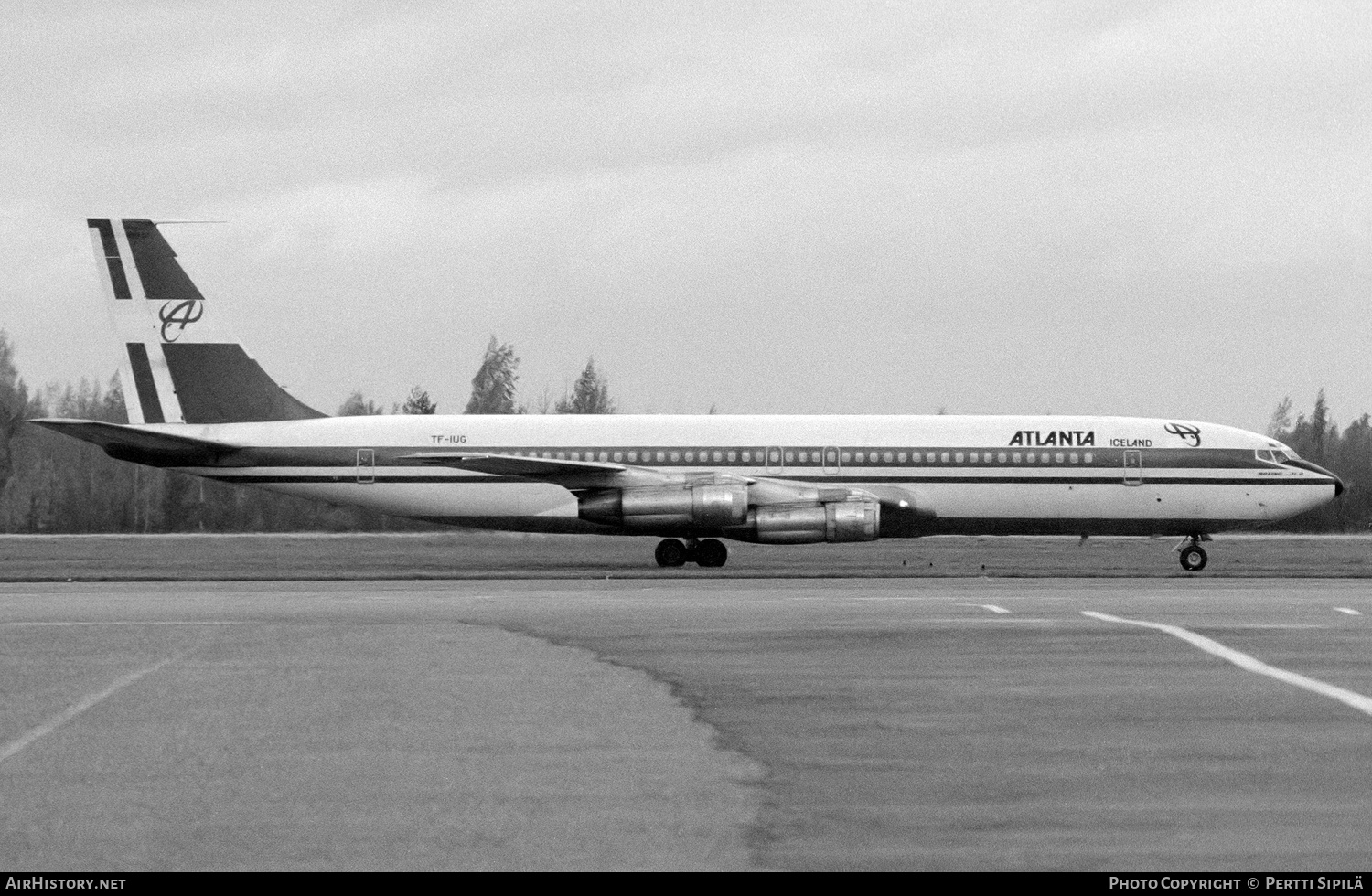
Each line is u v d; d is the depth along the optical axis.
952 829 43.59
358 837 42.94
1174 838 42.62
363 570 192.12
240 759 53.16
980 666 75.94
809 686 69.31
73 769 51.66
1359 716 60.91
